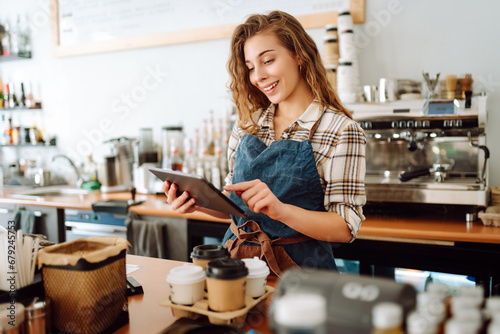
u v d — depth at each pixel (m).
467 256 1.88
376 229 1.97
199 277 0.93
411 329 0.59
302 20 2.74
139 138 3.18
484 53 2.37
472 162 2.28
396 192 2.14
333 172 1.31
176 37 3.17
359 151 1.31
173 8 3.18
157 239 2.51
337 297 0.65
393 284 0.65
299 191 1.33
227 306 0.88
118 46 3.39
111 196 3.03
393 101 2.18
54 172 3.82
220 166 2.88
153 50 3.32
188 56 3.20
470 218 2.05
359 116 2.24
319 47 2.75
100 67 3.53
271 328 0.63
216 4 3.03
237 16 2.96
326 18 2.68
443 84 2.28
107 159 3.19
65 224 2.88
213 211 1.49
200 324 0.88
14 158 3.99
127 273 1.32
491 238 1.79
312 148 1.36
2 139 3.94
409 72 2.54
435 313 0.64
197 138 3.05
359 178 1.30
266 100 1.58
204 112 3.19
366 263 2.07
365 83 2.65
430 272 2.08
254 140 1.45
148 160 3.19
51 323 0.91
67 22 3.59
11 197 3.09
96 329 0.90
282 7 2.80
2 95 3.84
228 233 1.48
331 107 1.42
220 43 3.07
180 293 0.93
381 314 0.57
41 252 0.92
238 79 1.52
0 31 3.77
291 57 1.37
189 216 2.41
